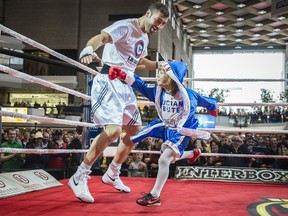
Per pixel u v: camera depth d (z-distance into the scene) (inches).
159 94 90.0
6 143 204.5
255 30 901.2
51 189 108.4
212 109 95.4
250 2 713.0
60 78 660.7
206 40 1016.2
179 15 796.6
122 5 668.7
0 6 709.9
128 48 97.2
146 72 585.9
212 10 765.9
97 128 149.9
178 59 856.3
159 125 89.0
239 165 217.6
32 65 671.1
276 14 438.3
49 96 685.3
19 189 98.7
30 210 76.7
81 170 89.7
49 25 697.0
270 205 87.4
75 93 125.1
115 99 93.4
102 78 95.4
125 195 101.1
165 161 84.0
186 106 85.4
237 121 745.6
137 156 189.9
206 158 220.1
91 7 685.9
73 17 689.6
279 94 915.4
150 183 128.7
